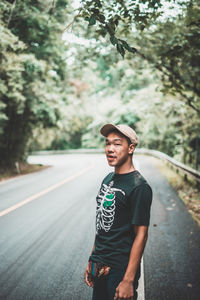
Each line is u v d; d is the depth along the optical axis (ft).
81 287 11.01
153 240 15.52
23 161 66.85
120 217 6.19
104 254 6.33
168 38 24.23
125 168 6.42
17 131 58.44
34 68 32.01
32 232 17.24
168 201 24.43
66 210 22.17
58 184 35.24
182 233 16.47
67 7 32.14
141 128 72.33
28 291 10.74
